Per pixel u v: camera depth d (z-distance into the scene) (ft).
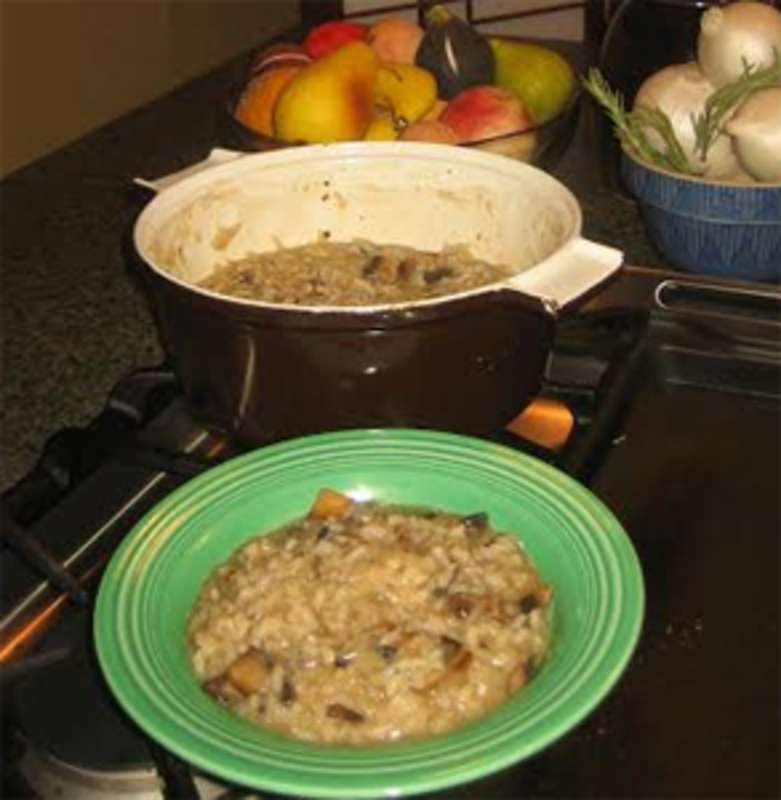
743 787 1.71
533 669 1.71
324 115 3.04
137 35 5.51
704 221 2.84
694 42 3.50
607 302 2.79
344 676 1.67
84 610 2.09
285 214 2.79
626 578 1.77
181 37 5.80
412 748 1.57
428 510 2.03
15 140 4.91
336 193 2.79
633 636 1.68
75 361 2.90
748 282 2.86
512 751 1.52
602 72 3.61
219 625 1.78
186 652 1.77
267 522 2.02
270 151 2.79
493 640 1.72
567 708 1.57
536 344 2.24
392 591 1.78
